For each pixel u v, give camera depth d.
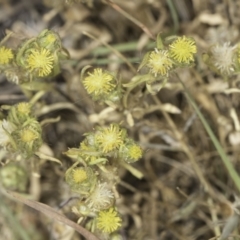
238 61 0.53
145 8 0.65
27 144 0.52
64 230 0.60
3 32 0.67
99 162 0.51
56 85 0.62
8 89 0.65
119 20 0.66
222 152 0.55
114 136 0.51
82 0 0.56
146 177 0.63
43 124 0.56
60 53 0.53
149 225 0.62
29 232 0.63
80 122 0.63
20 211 0.63
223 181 0.62
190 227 0.63
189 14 0.66
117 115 0.58
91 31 0.66
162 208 0.63
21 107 0.52
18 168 0.60
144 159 0.64
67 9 0.65
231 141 0.61
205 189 0.60
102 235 0.53
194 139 0.63
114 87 0.52
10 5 0.67
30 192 0.62
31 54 0.52
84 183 0.51
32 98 0.57
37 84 0.56
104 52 0.63
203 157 0.62
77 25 0.65
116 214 0.51
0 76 0.65
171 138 0.61
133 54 0.65
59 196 0.62
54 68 0.53
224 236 0.54
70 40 0.66
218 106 0.63
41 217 0.63
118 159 0.52
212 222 0.59
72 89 0.62
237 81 0.57
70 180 0.51
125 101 0.54
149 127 0.61
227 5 0.63
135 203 0.63
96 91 0.52
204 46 0.63
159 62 0.51
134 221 0.63
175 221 0.63
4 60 0.52
